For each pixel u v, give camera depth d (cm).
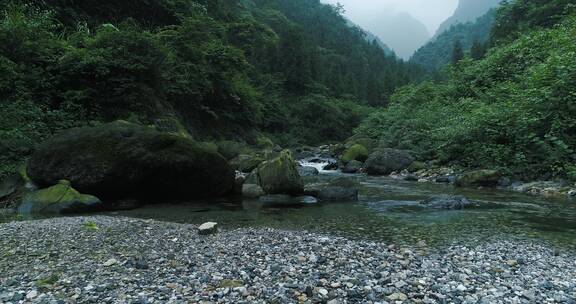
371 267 536
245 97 3222
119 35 1814
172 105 2395
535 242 680
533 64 2039
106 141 1084
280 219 902
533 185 1296
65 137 1095
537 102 1423
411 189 1382
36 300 408
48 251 597
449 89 2781
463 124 1747
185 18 2891
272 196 1205
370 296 429
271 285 462
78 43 1884
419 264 553
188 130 2453
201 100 2681
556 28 2291
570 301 424
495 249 637
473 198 1152
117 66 1755
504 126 1552
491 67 2455
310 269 521
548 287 468
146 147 1100
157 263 547
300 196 1202
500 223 831
